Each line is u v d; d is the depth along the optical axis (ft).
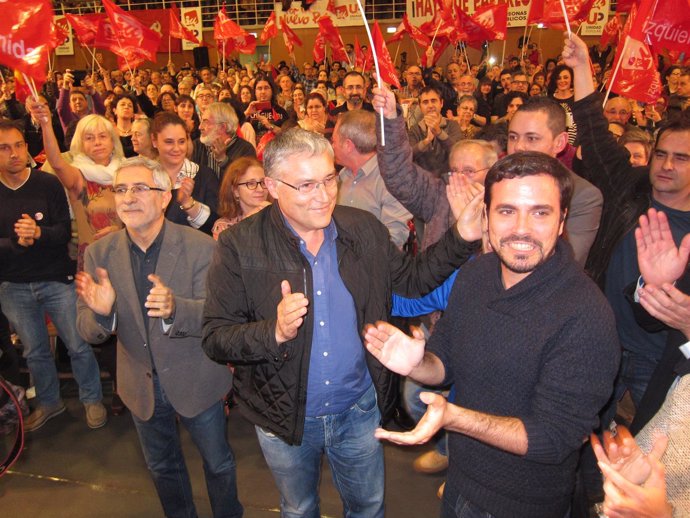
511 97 22.39
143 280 8.25
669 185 8.46
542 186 5.32
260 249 6.72
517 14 51.29
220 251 6.84
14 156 11.51
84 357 12.65
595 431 8.35
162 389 8.29
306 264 6.68
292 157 6.19
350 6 61.82
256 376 6.94
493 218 5.55
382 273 7.00
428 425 4.91
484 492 6.01
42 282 12.28
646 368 8.60
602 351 5.26
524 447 5.10
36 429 12.92
